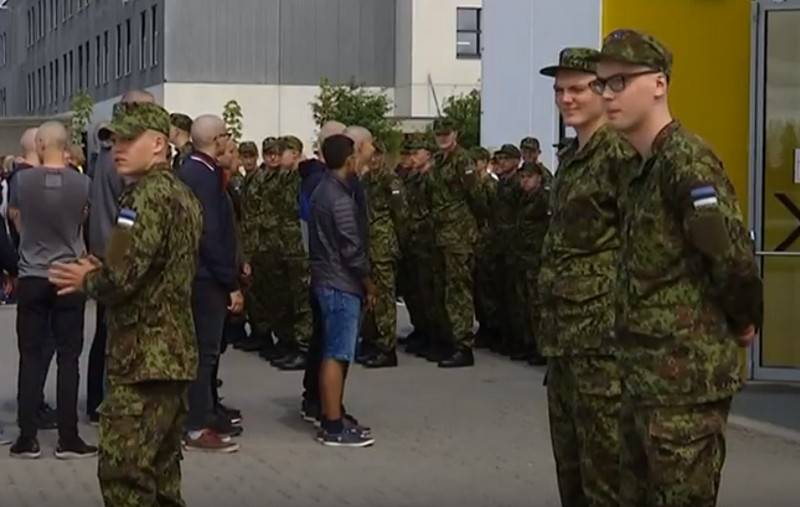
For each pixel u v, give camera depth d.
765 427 9.56
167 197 5.61
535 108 20.28
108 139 6.23
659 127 4.77
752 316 4.64
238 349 13.66
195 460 8.53
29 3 67.19
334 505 7.41
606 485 5.59
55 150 8.32
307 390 9.73
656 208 4.68
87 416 9.77
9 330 15.77
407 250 12.98
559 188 5.78
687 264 4.65
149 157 5.69
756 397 10.74
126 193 5.64
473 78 41.97
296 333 12.41
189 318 5.75
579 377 5.61
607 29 11.35
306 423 9.80
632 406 4.77
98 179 8.39
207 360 8.64
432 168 12.48
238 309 8.80
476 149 13.21
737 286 4.56
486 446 8.98
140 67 44.22
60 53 59.03
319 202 8.70
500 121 21.75
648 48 4.73
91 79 52.41
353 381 11.67
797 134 11.22
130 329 5.61
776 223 11.27
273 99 41.94
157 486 5.75
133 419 5.58
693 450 4.62
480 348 13.79
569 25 18.66
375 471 8.25
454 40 41.81
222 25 41.38
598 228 5.61
